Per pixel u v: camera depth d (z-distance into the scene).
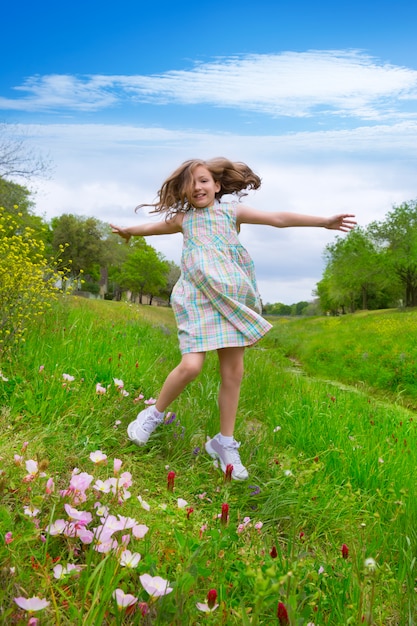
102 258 47.16
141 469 2.96
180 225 3.47
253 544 2.24
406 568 2.27
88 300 10.82
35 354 4.12
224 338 3.08
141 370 4.48
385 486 3.37
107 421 3.35
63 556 1.85
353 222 3.33
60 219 46.09
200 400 4.32
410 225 40.25
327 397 5.73
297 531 2.66
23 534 1.76
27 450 2.65
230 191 3.58
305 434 4.05
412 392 8.66
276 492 2.89
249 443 3.66
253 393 5.29
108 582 1.58
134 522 1.74
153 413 3.20
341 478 3.43
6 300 4.22
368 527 2.74
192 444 3.54
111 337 5.99
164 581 1.47
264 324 3.14
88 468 2.75
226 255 3.24
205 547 1.95
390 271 41.91
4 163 22.59
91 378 3.91
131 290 64.06
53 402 3.23
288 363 12.81
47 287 5.19
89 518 1.69
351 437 3.96
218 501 2.75
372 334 13.98
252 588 1.85
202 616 1.69
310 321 35.69
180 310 3.21
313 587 1.90
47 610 1.57
